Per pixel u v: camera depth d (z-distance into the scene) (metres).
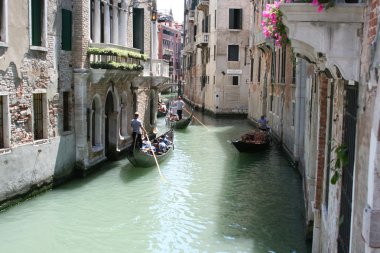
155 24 22.34
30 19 11.68
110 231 10.16
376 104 3.64
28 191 11.85
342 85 5.50
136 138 15.54
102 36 16.95
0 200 10.70
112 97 16.98
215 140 23.41
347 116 5.15
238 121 33.66
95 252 9.08
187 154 19.11
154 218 11.00
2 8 10.62
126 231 10.17
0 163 10.59
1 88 10.61
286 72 19.41
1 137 10.86
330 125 6.98
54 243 9.45
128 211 11.49
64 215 11.05
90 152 15.01
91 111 14.93
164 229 10.30
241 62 35.91
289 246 9.26
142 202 12.22
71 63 14.02
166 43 78.31
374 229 3.68
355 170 4.43
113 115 17.08
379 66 3.59
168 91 71.69
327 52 4.75
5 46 10.62
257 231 10.13
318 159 7.74
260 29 25.52
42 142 12.41
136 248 9.27
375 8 3.88
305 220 10.48
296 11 4.74
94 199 12.35
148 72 21.16
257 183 14.29
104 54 14.76
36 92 12.09
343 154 5.03
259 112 28.02
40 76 12.26
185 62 59.41
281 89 20.64
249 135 20.39
